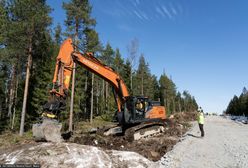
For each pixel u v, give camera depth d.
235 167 8.87
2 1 24.64
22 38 21.95
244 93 119.50
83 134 15.98
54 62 32.06
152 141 14.82
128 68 47.09
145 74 51.41
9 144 14.38
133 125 16.38
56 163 7.71
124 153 9.46
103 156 8.63
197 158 10.25
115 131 16.12
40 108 30.03
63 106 12.17
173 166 8.82
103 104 46.75
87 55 15.22
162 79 71.44
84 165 7.79
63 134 14.23
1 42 22.45
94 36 27.89
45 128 10.71
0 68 30.86
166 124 18.84
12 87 30.95
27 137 18.33
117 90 16.19
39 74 31.75
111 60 46.94
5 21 23.95
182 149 11.83
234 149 12.45
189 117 49.00
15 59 22.91
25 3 21.86
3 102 34.41
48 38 23.98
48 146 8.64
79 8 24.70
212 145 13.80
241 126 30.78
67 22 25.02
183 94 124.06
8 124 29.64
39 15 21.67
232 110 139.75
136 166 8.54
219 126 29.78
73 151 8.37
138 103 16.45
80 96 33.06
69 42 13.78
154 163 9.25
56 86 12.84
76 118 31.94
